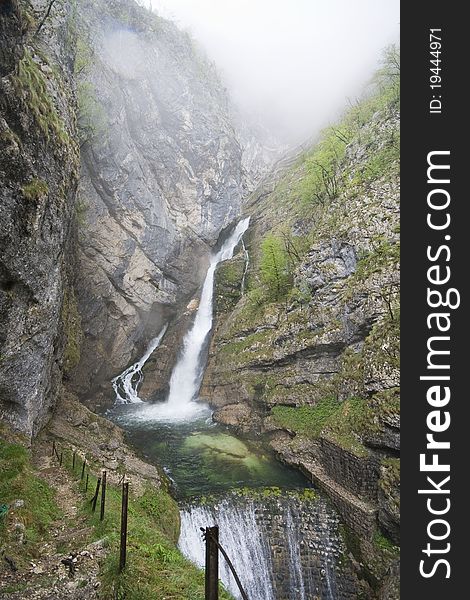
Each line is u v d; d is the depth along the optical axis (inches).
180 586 426.9
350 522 818.8
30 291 684.1
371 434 845.8
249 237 2273.6
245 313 1619.1
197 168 2343.8
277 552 805.9
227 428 1270.9
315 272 1304.1
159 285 1887.3
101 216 1636.3
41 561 446.6
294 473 991.6
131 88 2049.7
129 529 535.8
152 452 1065.5
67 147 796.6
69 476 690.8
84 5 1892.2
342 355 1101.7
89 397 1499.8
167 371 1716.3
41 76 737.6
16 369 695.7
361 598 744.3
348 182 1537.9
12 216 594.2
